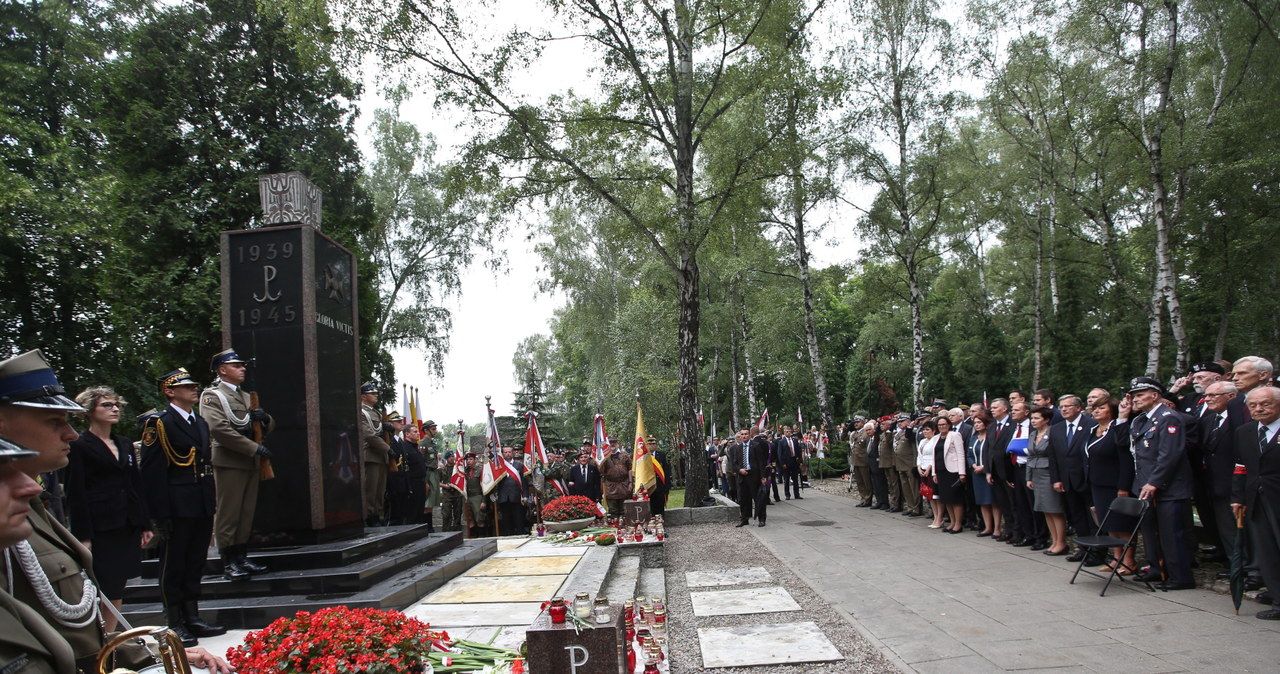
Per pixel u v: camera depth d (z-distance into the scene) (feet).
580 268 113.39
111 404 18.79
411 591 22.52
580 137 53.52
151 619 20.34
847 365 163.63
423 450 49.34
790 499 69.00
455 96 47.47
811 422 155.33
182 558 19.10
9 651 6.47
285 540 24.86
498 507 46.44
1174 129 61.67
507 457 50.75
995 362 119.24
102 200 58.85
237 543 22.21
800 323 103.65
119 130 62.69
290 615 20.17
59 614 8.45
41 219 55.62
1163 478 23.40
